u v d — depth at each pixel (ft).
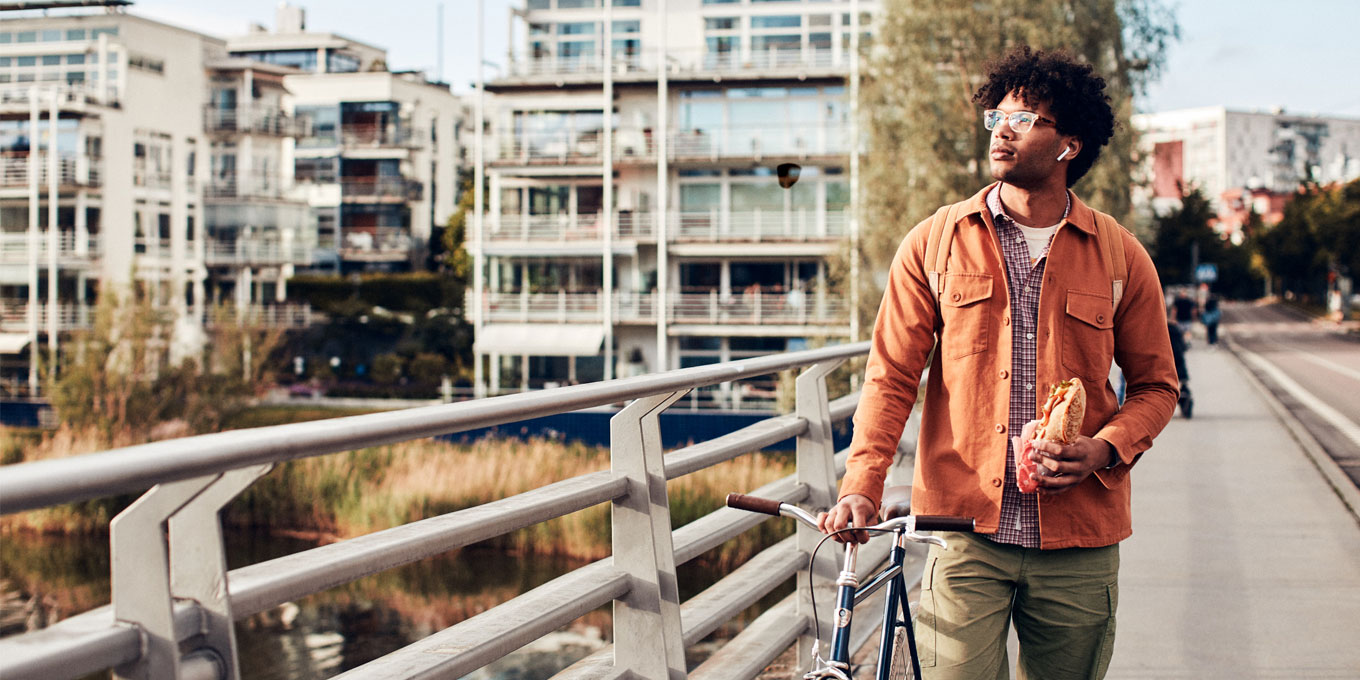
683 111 133.90
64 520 64.13
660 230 126.93
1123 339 7.97
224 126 170.30
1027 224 7.81
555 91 135.13
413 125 193.47
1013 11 86.43
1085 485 7.53
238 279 169.07
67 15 158.51
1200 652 14.66
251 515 61.62
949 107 87.51
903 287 8.00
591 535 53.21
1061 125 7.54
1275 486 28.12
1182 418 46.42
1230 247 344.90
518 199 137.08
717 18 135.13
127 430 97.66
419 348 160.56
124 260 157.69
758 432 11.21
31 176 151.53
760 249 131.23
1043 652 7.92
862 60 93.97
